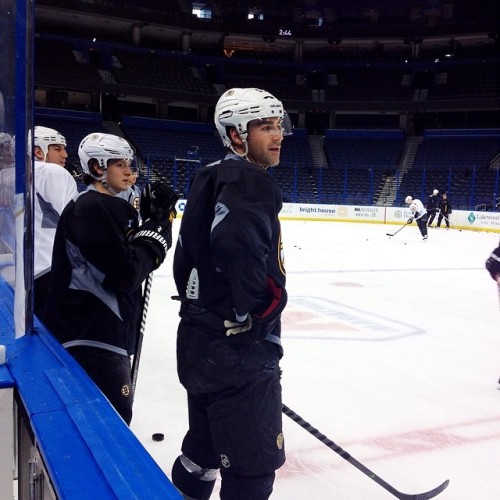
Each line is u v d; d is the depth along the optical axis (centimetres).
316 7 3462
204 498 194
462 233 1956
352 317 618
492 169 2664
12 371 149
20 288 168
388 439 312
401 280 888
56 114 2845
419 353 483
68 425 118
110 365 218
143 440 298
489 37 3200
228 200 154
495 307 690
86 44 3047
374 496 251
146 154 2892
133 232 217
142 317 247
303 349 485
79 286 215
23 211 162
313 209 2416
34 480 128
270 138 174
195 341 172
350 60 3488
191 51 3512
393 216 2261
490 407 363
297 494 251
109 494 94
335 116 3388
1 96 165
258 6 3469
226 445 168
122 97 3216
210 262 168
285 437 309
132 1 3228
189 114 3462
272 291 166
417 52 3391
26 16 150
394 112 3284
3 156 172
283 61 3362
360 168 2641
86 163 223
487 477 273
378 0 3406
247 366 167
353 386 396
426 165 2950
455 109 3038
